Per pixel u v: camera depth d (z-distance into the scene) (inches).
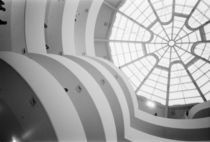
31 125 181.2
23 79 192.5
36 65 221.8
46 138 184.7
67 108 211.8
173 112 565.0
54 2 360.2
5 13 247.9
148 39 588.4
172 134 424.5
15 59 210.1
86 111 259.0
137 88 595.2
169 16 562.6
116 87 348.5
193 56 589.9
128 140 345.7
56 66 263.1
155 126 430.6
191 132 421.1
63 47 359.9
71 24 382.3
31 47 279.9
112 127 287.6
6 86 189.3
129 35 577.3
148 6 548.7
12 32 250.1
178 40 586.2
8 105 181.2
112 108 323.0
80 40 431.8
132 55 594.2
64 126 198.5
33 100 189.3
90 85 285.0
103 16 548.7
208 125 416.2
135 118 418.6
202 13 543.2
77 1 381.4
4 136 184.9
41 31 298.7
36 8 283.3
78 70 287.6
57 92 213.5
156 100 585.3
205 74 578.6
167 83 594.9
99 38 556.7
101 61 405.1
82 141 213.3
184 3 539.8
